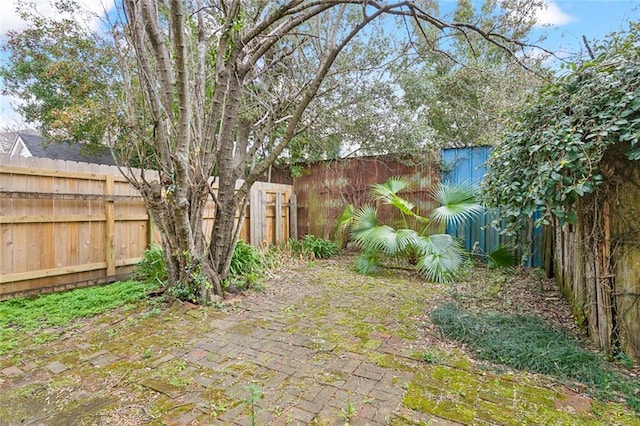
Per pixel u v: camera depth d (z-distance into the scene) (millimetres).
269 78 4812
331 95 7023
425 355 2383
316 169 7551
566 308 3383
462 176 6105
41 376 2107
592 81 2205
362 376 2117
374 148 7469
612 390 1926
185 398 1878
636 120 1921
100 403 1830
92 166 4082
